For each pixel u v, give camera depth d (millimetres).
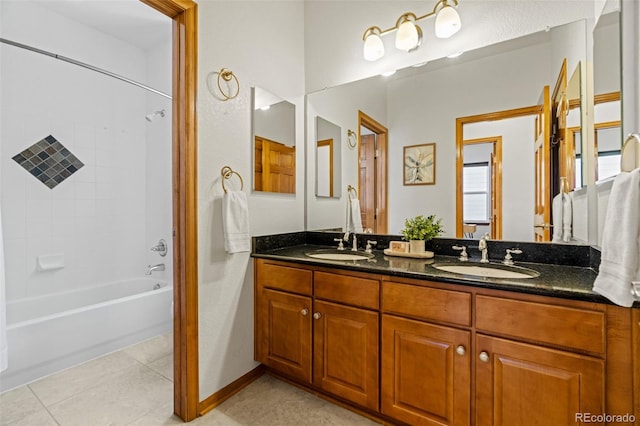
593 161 1396
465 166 1844
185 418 1552
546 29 1587
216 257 1709
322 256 1985
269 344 1899
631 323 965
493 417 1194
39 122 2494
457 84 1854
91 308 2170
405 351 1396
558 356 1070
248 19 1920
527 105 1660
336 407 1667
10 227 2348
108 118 2908
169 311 2645
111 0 2432
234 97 1818
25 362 1851
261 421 1560
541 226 1622
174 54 1584
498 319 1179
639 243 857
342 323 1598
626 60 1181
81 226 2736
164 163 2955
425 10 1933
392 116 2072
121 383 1879
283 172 2211
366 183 2174
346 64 2246
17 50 2375
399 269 1444
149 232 3133
